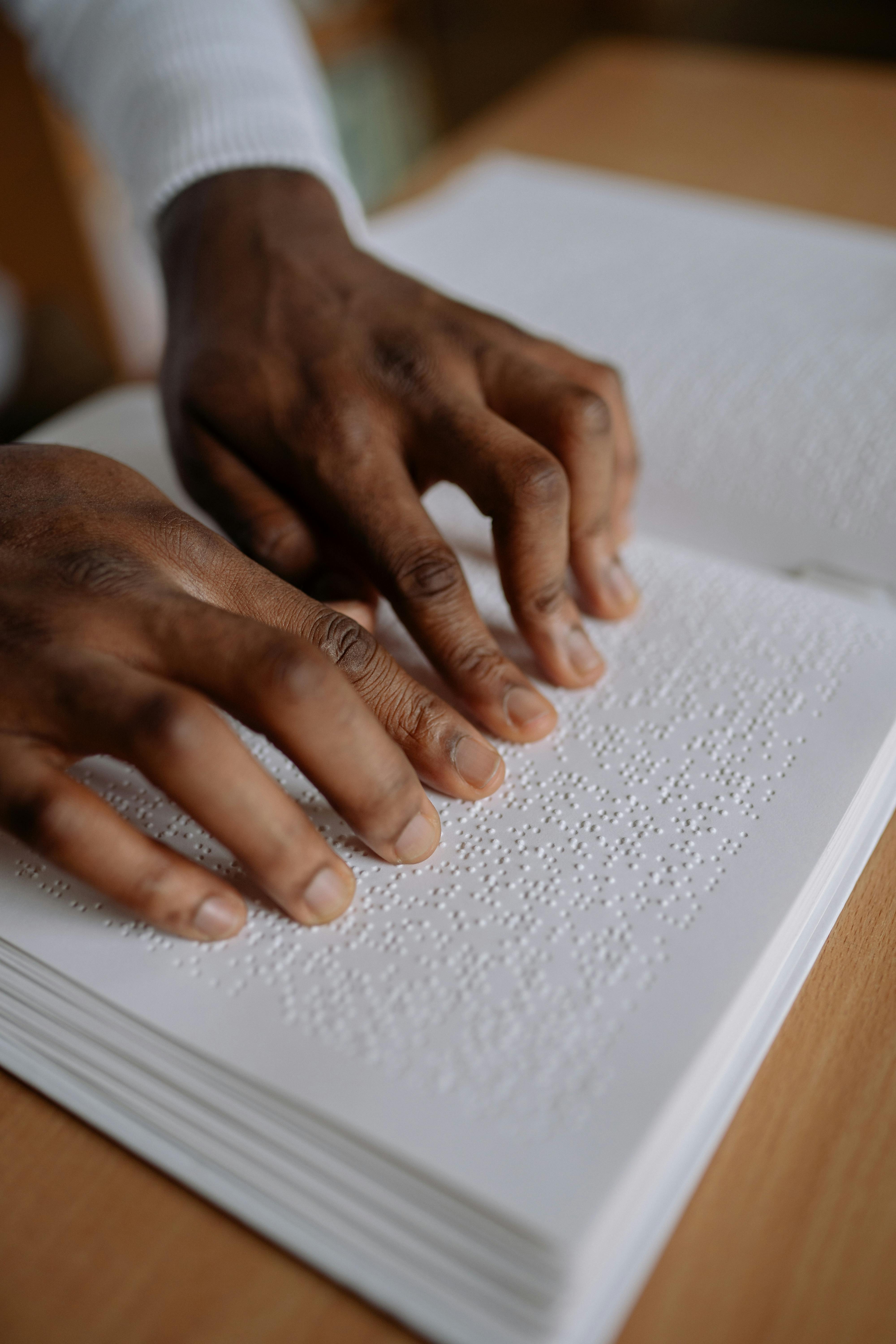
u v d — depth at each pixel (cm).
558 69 99
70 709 29
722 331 54
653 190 72
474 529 47
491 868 33
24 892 34
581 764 37
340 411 42
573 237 66
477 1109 27
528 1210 24
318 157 60
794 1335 26
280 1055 28
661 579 44
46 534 34
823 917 34
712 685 39
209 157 58
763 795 35
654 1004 29
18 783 30
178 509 37
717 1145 30
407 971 30
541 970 30
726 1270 27
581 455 40
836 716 37
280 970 31
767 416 49
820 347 51
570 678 39
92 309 137
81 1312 27
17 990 32
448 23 217
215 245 52
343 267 48
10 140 122
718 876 32
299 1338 26
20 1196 30
